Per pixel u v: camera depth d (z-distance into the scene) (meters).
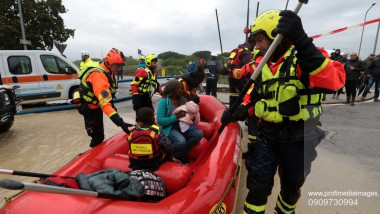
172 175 2.42
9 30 20.27
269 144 1.88
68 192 1.51
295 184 1.86
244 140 5.04
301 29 1.40
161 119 3.14
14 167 4.05
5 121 5.51
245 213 2.01
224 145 2.73
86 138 5.54
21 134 5.86
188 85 3.95
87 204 1.75
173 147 3.08
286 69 1.66
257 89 1.93
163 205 1.79
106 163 2.66
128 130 2.87
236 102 1.98
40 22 22.17
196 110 3.16
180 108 3.16
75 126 6.54
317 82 1.48
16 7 20.69
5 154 4.60
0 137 5.65
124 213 1.68
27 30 21.36
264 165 1.90
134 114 7.85
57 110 8.74
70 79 9.60
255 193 1.95
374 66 8.75
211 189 2.00
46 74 9.12
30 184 1.32
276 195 3.06
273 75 1.76
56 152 4.72
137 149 2.42
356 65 8.00
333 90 1.50
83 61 9.50
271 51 1.58
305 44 1.40
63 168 2.49
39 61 9.02
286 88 1.62
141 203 1.80
